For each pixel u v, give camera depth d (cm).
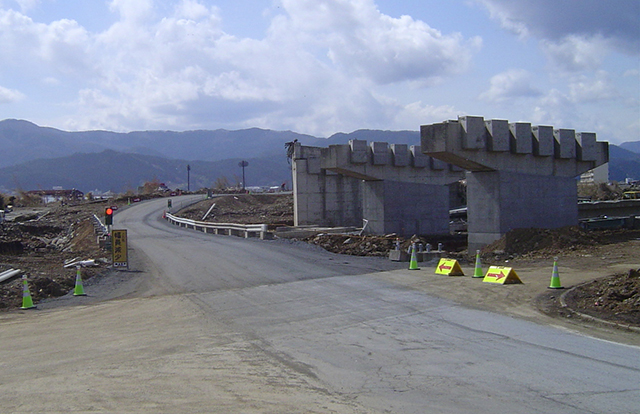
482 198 2842
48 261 2711
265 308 1455
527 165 2891
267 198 8994
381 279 1897
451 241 3566
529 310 1360
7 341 1168
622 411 696
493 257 2456
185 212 7144
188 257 2677
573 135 3044
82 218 6775
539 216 2912
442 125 2633
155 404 726
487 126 2753
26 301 1580
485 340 1076
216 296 1664
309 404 723
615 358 941
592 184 7675
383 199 3772
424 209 3912
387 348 1027
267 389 792
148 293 1781
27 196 12244
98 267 2381
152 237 3991
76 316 1445
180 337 1152
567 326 1192
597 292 1452
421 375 855
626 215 4488
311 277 1970
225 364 934
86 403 735
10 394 788
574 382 812
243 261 2447
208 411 696
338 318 1309
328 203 4803
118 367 928
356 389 789
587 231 3027
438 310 1380
